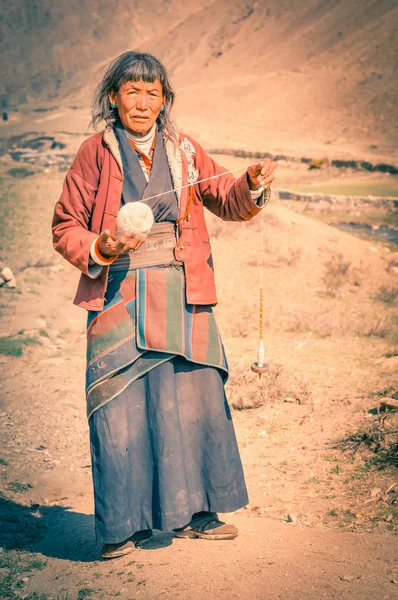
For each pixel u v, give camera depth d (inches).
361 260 798.5
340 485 241.8
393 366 386.3
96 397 165.2
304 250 791.7
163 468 164.9
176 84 5580.7
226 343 474.3
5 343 462.3
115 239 164.9
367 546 173.8
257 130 3518.7
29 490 260.8
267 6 6107.3
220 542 179.6
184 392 170.9
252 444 295.6
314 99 3806.6
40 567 180.9
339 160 2297.0
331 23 5147.6
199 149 177.0
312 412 320.8
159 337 164.2
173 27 7347.4
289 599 142.6
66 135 3592.5
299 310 586.2
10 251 718.5
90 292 165.9
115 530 164.6
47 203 1007.0
